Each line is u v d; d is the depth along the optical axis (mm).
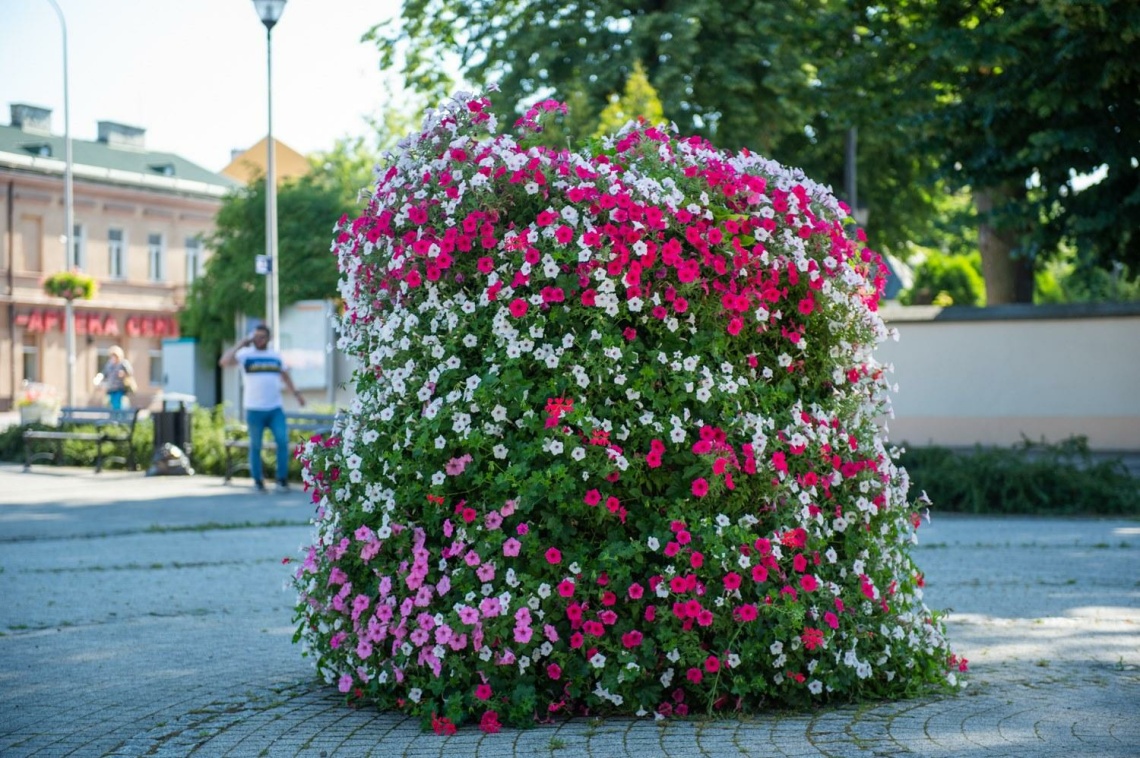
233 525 13711
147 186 60094
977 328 26344
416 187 5637
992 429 26281
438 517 5281
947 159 20344
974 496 15383
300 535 12930
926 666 5855
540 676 5156
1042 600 8836
